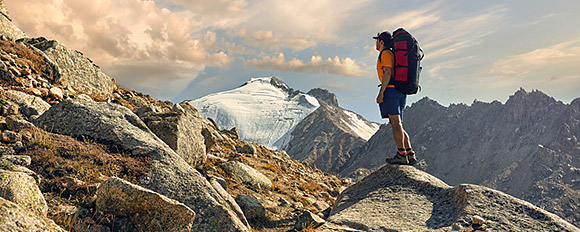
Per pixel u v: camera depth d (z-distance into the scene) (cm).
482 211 574
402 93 718
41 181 541
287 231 710
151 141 705
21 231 338
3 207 349
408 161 791
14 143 621
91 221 476
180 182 595
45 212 454
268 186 1156
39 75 1362
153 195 480
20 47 1381
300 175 1719
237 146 1900
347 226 648
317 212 941
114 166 609
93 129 708
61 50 1608
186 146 939
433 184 724
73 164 595
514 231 523
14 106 871
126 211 487
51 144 635
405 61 675
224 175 1077
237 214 579
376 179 802
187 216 485
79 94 1478
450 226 559
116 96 1891
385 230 601
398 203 688
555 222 539
